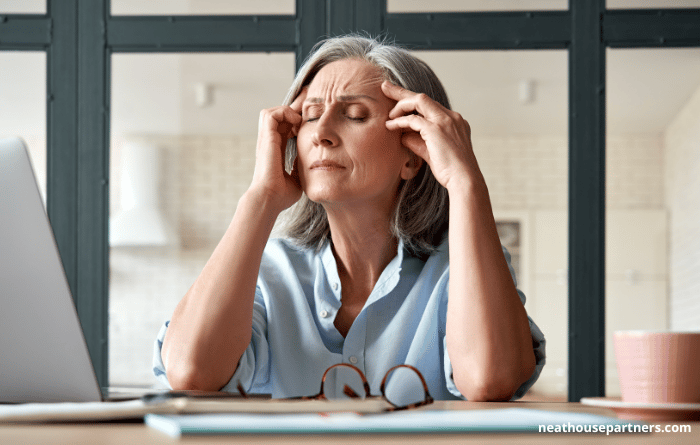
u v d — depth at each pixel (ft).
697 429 1.60
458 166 3.45
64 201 8.91
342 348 3.84
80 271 8.84
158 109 24.17
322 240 4.10
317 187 3.59
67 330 2.30
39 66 15.60
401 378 3.66
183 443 1.26
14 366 2.28
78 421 1.68
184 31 8.96
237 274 3.33
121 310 27.96
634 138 26.37
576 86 8.68
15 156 2.27
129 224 27.07
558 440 1.33
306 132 3.68
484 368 3.04
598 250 8.45
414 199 3.91
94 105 8.98
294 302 3.88
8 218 2.27
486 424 1.42
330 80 3.75
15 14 9.03
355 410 1.74
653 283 25.79
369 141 3.58
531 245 26.22
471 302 3.13
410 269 3.89
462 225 3.29
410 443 1.27
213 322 3.20
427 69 4.09
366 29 8.75
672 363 2.09
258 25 8.88
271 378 3.81
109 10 9.02
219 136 28.02
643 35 8.70
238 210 3.55
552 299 25.88
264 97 22.13
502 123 25.13
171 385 3.21
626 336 2.19
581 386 8.29
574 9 8.73
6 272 2.27
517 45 8.75
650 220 25.82
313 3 8.82
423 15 8.78
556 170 26.61
